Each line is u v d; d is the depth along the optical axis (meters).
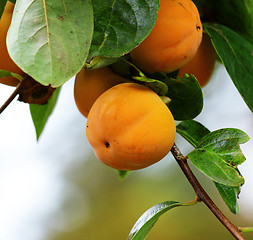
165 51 0.79
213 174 0.79
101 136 0.78
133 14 0.77
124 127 0.77
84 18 0.75
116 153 0.78
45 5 0.74
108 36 0.76
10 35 0.74
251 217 1.68
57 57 0.74
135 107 0.78
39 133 0.93
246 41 0.85
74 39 0.74
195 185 0.81
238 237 0.79
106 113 0.78
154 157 0.78
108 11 0.77
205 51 0.87
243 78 0.83
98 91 0.82
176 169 1.73
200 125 0.86
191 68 0.86
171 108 0.83
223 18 0.88
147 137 0.77
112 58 0.79
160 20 0.79
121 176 0.93
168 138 0.78
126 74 0.82
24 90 0.84
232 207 0.82
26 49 0.74
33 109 0.92
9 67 0.83
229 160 0.80
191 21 0.79
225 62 0.83
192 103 0.83
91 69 0.81
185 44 0.79
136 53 0.80
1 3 0.80
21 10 0.74
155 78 0.81
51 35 0.74
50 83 0.73
